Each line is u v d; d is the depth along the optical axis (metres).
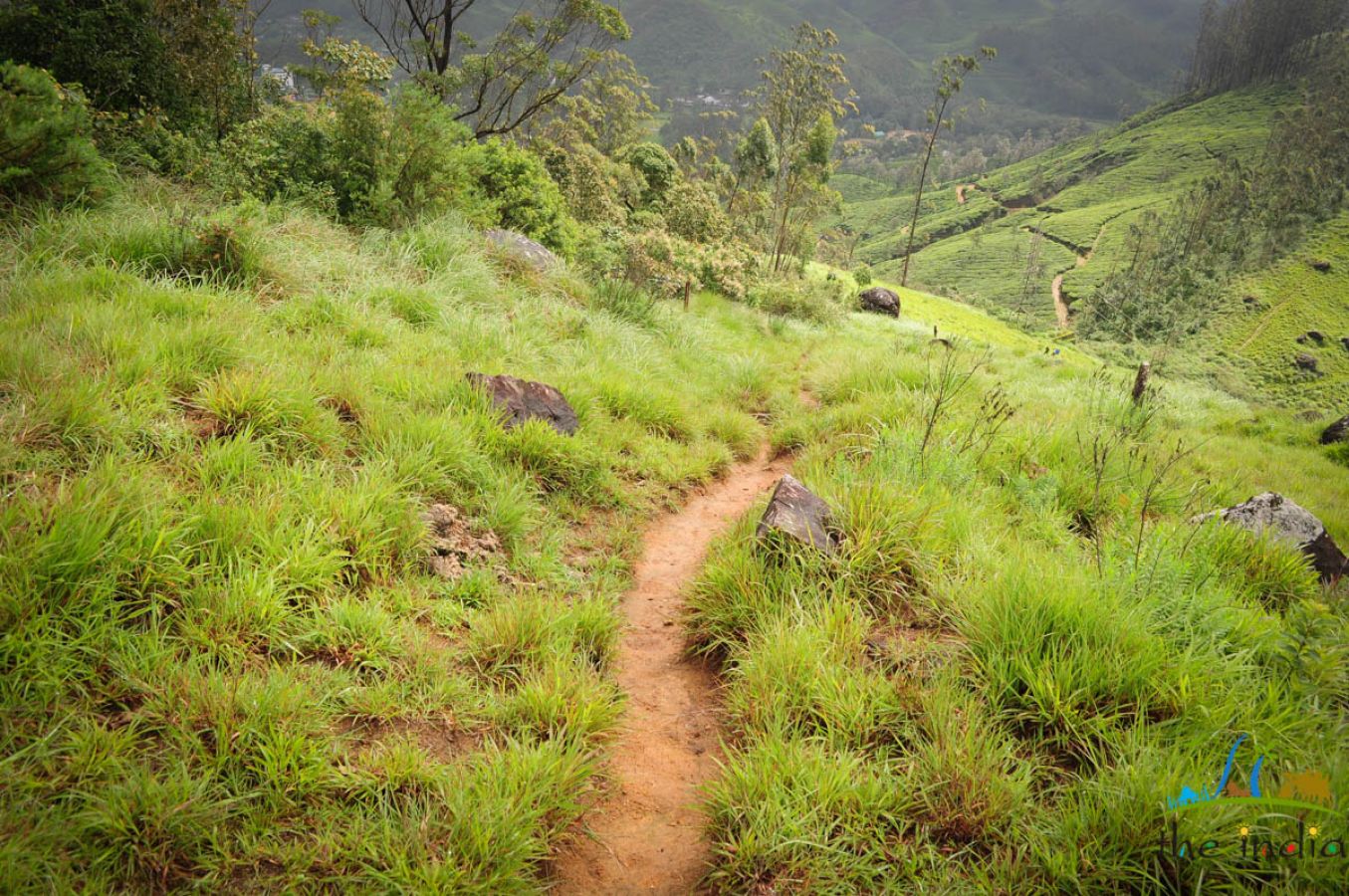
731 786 2.67
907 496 4.65
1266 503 5.53
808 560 4.05
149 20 10.97
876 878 2.34
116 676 2.51
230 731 2.41
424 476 4.41
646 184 37.22
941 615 3.69
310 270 7.24
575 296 10.95
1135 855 2.24
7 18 8.91
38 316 4.39
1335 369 88.69
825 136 44.28
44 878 1.87
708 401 8.95
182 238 6.34
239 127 10.64
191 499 3.40
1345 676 2.98
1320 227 116.06
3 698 2.28
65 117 6.41
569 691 3.10
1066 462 6.47
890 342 17.92
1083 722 2.81
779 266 41.75
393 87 11.09
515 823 2.35
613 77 45.72
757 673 3.30
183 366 4.31
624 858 2.54
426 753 2.65
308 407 4.40
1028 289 141.50
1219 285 110.50
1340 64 180.62
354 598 3.28
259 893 2.03
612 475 5.83
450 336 7.09
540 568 4.27
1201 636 3.36
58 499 2.84
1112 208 174.50
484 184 14.30
